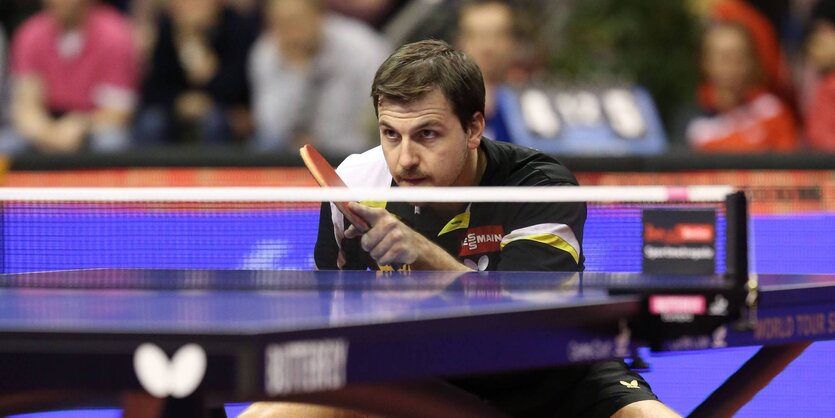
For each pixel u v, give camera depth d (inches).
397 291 311.0
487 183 411.5
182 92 1031.6
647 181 744.3
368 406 277.9
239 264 613.9
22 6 1129.4
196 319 243.3
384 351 241.1
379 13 1140.5
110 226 620.4
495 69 877.2
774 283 329.7
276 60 1002.7
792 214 696.4
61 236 619.2
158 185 779.4
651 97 1144.8
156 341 223.0
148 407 228.5
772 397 591.8
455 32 1126.4
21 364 233.8
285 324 227.9
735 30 971.3
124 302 284.0
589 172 740.0
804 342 343.3
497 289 312.7
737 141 965.2
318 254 427.2
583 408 384.5
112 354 226.4
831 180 732.0
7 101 1087.0
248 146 994.1
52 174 784.3
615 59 1143.0
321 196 339.0
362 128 1004.6
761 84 975.6
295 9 988.6
